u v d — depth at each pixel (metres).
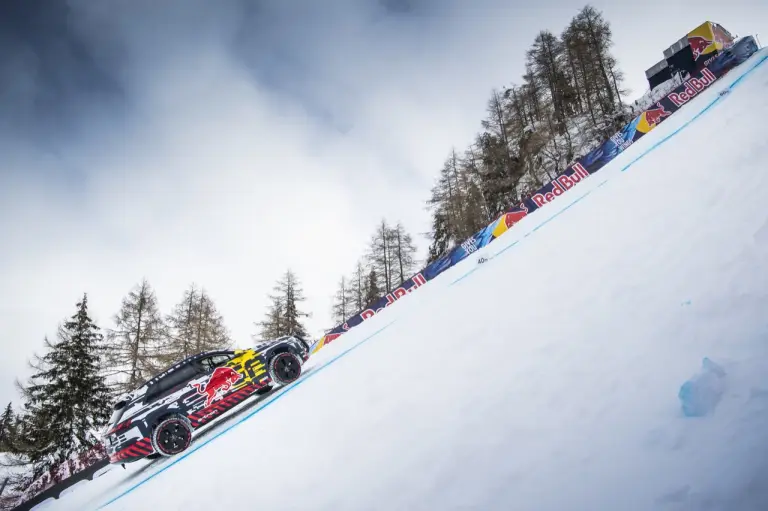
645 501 1.54
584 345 2.88
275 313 32.47
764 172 3.90
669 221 4.26
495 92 40.78
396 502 2.20
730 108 7.45
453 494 2.06
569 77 39.28
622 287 3.45
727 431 1.64
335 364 6.71
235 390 7.16
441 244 34.97
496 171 35.69
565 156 32.31
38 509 9.14
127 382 23.58
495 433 2.41
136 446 6.34
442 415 2.92
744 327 2.17
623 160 14.14
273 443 4.02
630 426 1.95
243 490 3.25
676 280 3.06
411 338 5.26
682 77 27.28
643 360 2.39
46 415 19.20
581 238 5.44
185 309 30.31
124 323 25.44
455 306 5.71
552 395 2.50
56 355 20.47
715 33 26.52
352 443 3.16
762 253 2.71
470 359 3.64
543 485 1.84
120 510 4.39
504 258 7.30
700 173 5.05
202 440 6.50
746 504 1.32
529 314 3.96
